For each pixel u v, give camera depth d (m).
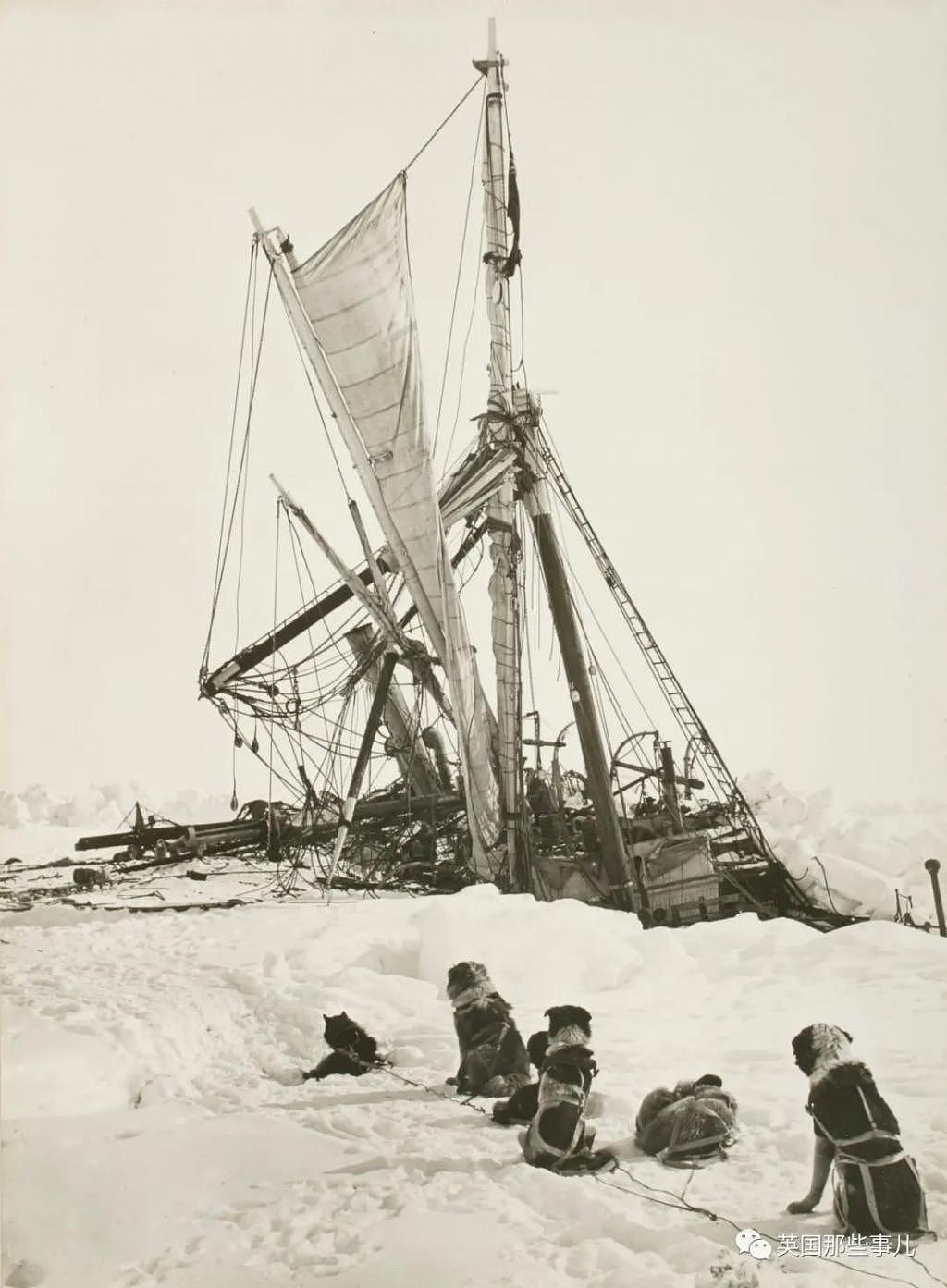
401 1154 8.36
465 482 25.14
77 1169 8.26
